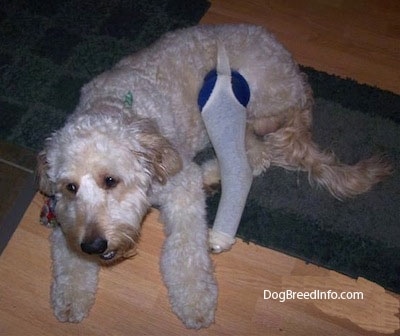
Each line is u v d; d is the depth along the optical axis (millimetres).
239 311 949
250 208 1060
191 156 1041
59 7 1357
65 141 777
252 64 1024
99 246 770
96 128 776
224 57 975
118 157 778
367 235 1041
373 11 1401
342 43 1337
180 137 971
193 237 937
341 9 1401
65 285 913
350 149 1163
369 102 1225
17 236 1019
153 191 915
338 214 1065
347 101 1225
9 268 984
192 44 1008
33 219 1040
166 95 948
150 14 1355
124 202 806
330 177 1061
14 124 1154
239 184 972
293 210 1064
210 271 945
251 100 1070
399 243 1035
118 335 921
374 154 1153
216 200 1064
